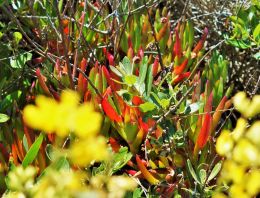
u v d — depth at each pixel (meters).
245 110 0.92
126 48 1.57
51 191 0.81
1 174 1.21
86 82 1.38
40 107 0.69
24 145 1.26
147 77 1.32
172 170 1.31
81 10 1.65
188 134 1.35
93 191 0.81
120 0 1.58
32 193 0.88
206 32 1.59
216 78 1.51
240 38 1.58
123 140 1.40
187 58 1.54
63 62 1.51
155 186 1.28
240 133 0.90
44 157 1.24
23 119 1.28
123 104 1.33
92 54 1.48
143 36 1.60
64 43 1.34
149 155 1.33
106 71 1.36
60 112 0.69
